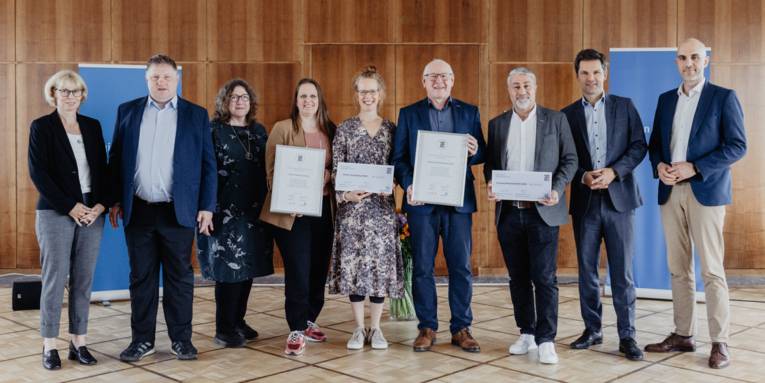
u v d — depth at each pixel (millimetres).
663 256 5754
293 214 3996
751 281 6652
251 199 4078
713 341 3781
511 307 5453
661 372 3645
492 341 4336
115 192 3863
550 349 3816
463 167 3902
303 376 3598
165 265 3912
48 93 3750
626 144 3947
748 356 3947
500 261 7250
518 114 3934
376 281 4027
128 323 4914
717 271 3779
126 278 5711
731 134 3689
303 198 3969
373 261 4027
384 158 4070
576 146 3992
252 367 3768
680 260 3975
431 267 4094
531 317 4039
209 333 4582
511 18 7207
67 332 4613
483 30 7223
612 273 3961
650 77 5707
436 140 3926
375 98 4078
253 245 4086
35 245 7281
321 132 4211
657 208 5738
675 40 7102
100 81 5508
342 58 7277
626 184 3918
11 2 7227
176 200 3768
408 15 7246
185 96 7293
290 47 7285
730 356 3943
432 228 4047
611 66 5781
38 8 7230
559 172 3826
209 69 7285
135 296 3912
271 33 7281
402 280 4125
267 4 7266
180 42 7273
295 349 4008
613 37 7145
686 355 3971
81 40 7242
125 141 3791
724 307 3770
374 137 4059
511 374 3621
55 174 3676
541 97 7215
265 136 4215
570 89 7203
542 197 3711
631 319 3951
